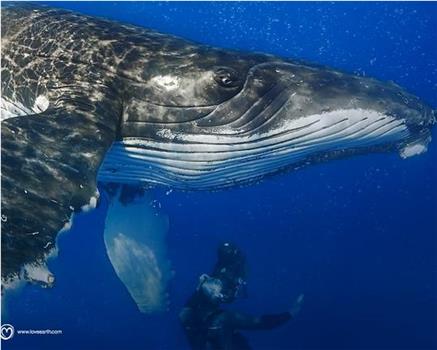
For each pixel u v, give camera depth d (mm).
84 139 7387
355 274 19188
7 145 6883
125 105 8695
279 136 8758
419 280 18781
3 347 16062
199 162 9109
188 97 8648
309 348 16328
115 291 19188
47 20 9742
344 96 8578
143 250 11133
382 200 23203
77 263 20719
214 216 22859
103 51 8992
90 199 6648
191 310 12438
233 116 8664
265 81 8734
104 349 16672
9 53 9500
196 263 20828
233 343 12703
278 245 20984
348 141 8898
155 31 9742
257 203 23109
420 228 21688
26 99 9219
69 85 8719
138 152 9039
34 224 6152
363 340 16234
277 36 28375
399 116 8680
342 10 28766
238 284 12430
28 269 5898
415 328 16750
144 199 10953
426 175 23203
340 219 22500
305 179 23297
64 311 18078
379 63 29547
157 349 16859
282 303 17859
